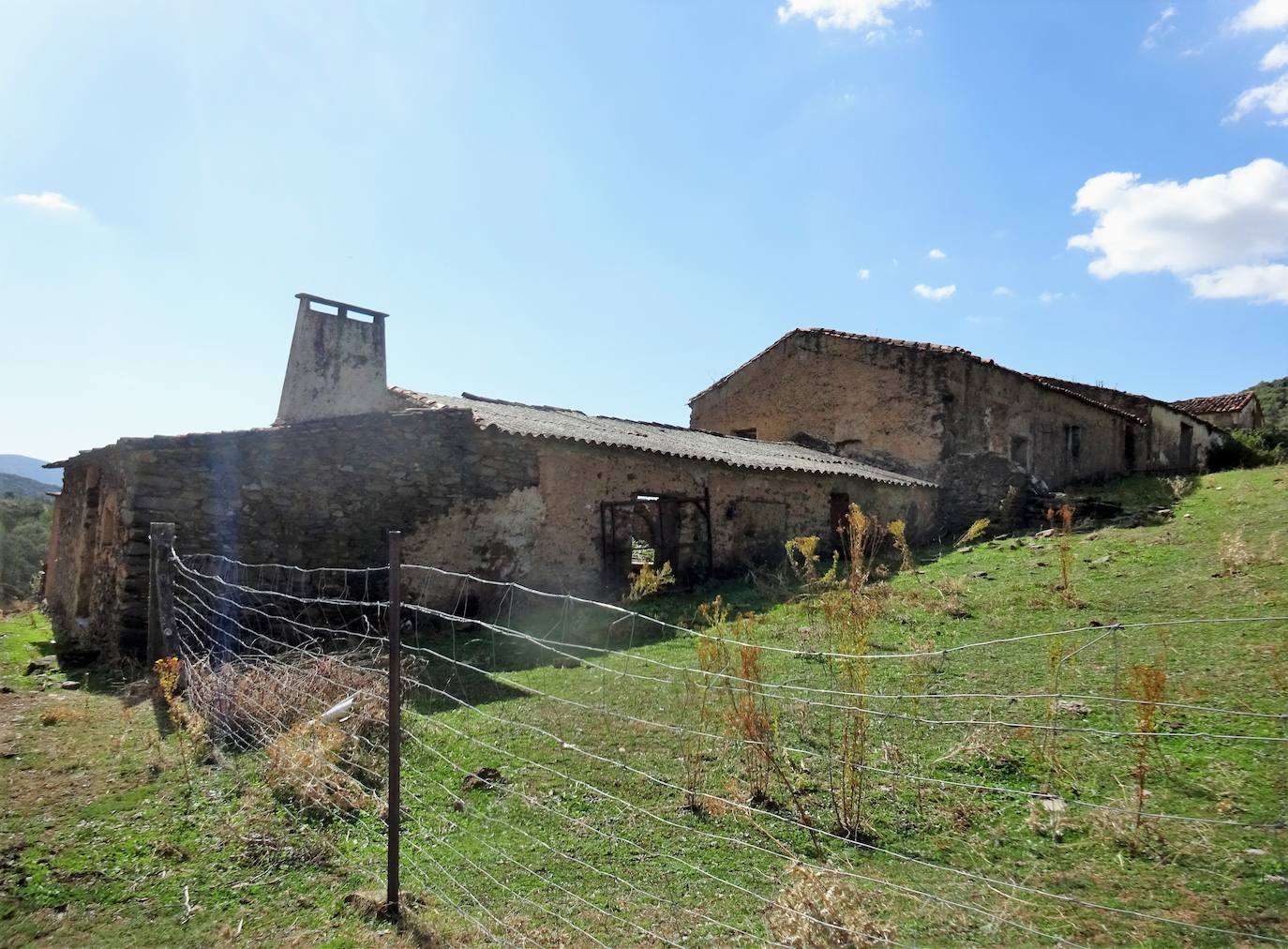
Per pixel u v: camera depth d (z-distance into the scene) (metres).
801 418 21.11
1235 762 4.48
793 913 3.14
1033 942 3.10
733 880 3.76
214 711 5.94
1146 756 4.65
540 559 11.69
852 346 20.06
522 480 11.56
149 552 8.67
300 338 12.78
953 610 9.15
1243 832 3.80
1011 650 7.25
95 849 4.21
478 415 11.49
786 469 14.82
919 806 4.38
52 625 12.97
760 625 9.54
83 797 4.88
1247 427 30.72
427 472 10.71
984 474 18.56
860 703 4.29
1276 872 3.45
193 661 7.68
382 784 5.02
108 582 9.70
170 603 7.67
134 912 3.63
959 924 3.25
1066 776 4.55
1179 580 9.24
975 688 6.18
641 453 12.86
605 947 3.24
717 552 14.05
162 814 4.63
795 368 21.41
